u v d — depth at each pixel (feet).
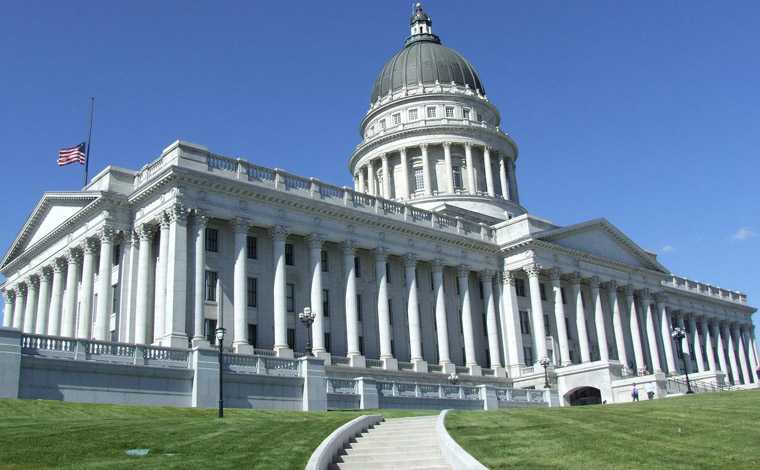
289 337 214.07
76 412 112.47
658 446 76.89
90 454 74.54
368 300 236.02
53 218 236.43
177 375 139.74
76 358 129.29
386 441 85.46
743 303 420.36
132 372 134.51
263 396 146.41
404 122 364.79
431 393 168.86
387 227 238.68
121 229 205.98
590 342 291.79
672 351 318.04
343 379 157.07
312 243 217.97
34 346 125.39
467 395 176.04
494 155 369.30
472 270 264.93
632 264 307.78
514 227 273.54
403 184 350.23
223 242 204.95
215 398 141.08
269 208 209.87
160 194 197.06
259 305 208.13
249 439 81.97
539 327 258.37
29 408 110.63
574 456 71.97
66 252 224.74
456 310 260.21
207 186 195.83
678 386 229.66
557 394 201.16
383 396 159.02
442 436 78.07
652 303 320.50
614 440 80.18
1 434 82.89
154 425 92.48
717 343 393.29
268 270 213.05
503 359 262.88
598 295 289.33
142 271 197.77
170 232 189.57
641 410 109.60
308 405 148.66
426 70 380.37
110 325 203.21
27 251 249.14
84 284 208.64
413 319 237.25
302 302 219.00
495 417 102.22
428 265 257.34
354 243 228.84
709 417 98.27
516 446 77.36
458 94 370.32
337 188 230.68
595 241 296.30
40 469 68.13
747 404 112.47
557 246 272.92
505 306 267.80
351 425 88.22
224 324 198.49
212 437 83.35
